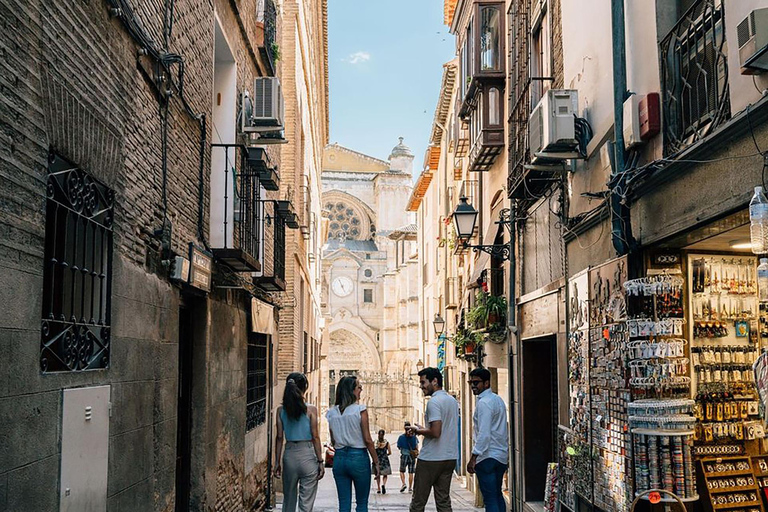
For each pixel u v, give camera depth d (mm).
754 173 4820
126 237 5281
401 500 17281
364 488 8062
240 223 8859
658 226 6316
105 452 4738
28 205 3639
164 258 6285
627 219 6742
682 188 5883
